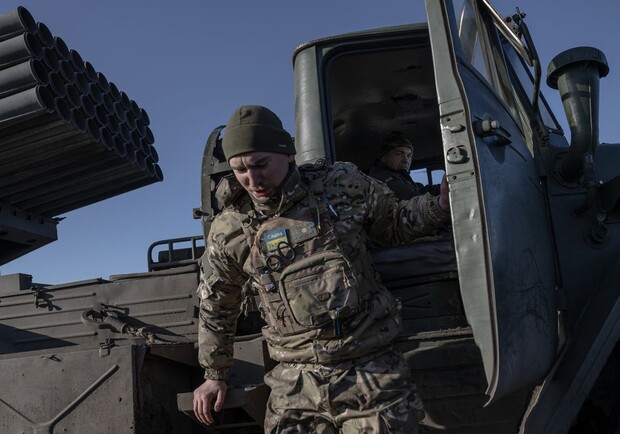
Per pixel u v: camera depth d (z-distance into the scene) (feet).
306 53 9.02
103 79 13.29
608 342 6.75
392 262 7.50
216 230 6.39
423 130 12.46
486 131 5.91
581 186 7.84
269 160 5.81
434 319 7.38
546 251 7.22
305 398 6.01
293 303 5.96
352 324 5.90
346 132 12.20
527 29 7.61
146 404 7.23
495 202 5.96
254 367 7.45
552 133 8.89
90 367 7.21
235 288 6.64
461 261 5.71
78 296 9.47
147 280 9.31
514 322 5.86
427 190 11.96
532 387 6.84
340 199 6.14
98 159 13.20
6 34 10.96
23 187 12.91
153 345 7.33
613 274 7.39
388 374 5.89
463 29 7.19
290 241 5.99
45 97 11.06
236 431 7.79
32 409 7.25
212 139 9.08
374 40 9.17
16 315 9.66
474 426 6.82
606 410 7.16
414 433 5.85
